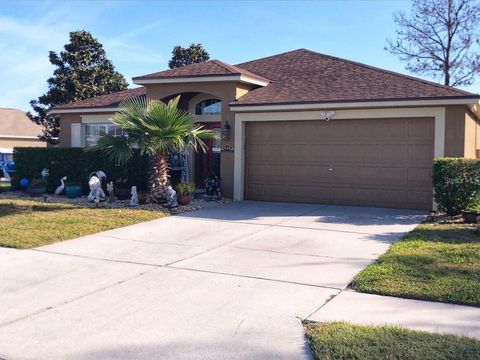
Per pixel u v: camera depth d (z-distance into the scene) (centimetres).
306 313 561
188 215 1248
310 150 1457
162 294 640
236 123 1527
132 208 1330
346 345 458
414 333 484
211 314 565
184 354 464
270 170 1514
